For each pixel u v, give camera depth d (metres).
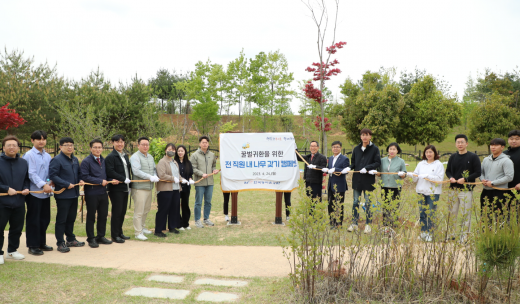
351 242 3.84
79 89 23.62
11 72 23.19
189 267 4.59
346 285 3.66
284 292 3.70
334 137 42.03
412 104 23.36
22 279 3.99
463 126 46.19
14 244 4.84
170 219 6.54
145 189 6.15
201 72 31.56
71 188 5.28
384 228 3.82
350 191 11.60
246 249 5.48
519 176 5.34
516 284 3.62
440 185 5.86
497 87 38.97
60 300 3.49
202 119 31.27
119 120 22.08
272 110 31.78
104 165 5.80
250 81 31.25
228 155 7.24
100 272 4.30
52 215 7.82
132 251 5.32
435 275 3.66
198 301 3.50
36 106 21.33
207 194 7.14
